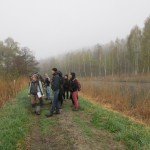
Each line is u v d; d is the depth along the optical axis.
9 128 9.91
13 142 8.65
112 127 10.66
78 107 15.17
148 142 8.82
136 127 11.27
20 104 15.69
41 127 11.18
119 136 9.49
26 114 13.23
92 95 26.52
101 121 11.77
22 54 64.00
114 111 17.19
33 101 14.42
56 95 13.23
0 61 56.16
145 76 58.91
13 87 21.20
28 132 10.33
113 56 89.12
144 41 66.88
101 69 98.19
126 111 17.89
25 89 28.70
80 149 8.16
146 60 66.12
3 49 64.56
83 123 11.38
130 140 9.02
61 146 8.62
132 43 73.50
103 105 20.64
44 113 14.02
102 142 8.98
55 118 12.49
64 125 10.84
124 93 23.81
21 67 53.50
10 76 23.12
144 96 20.66
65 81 18.42
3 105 15.45
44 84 19.11
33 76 14.62
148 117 15.82
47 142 9.16
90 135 9.56
